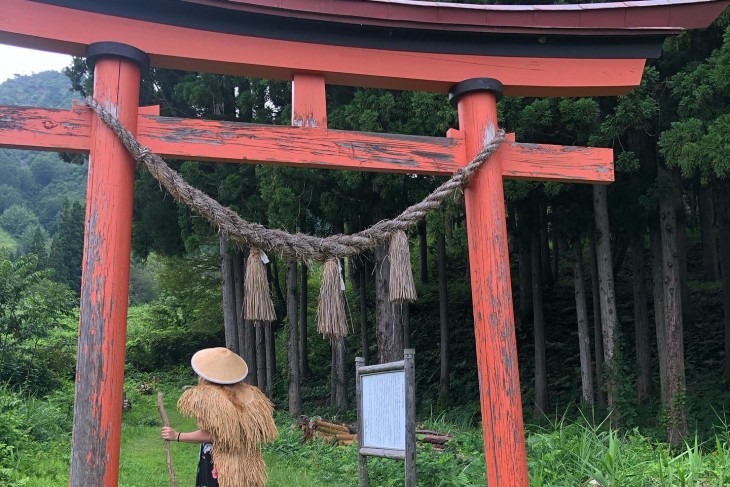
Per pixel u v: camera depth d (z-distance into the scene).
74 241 35.16
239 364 3.94
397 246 4.04
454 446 7.04
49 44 3.85
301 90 4.22
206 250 22.55
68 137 3.78
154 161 3.74
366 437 5.82
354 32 4.22
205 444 3.86
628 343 15.16
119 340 3.65
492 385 4.12
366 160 4.21
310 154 4.11
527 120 9.36
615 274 17.25
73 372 13.72
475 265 4.30
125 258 3.75
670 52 9.54
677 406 9.81
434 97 9.80
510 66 4.51
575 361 15.21
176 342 25.27
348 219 12.82
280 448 9.16
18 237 55.16
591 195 11.60
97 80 3.84
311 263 3.99
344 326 3.89
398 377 5.35
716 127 8.09
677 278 10.23
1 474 6.53
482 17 4.27
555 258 20.06
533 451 5.98
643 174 10.80
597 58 4.60
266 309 3.82
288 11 4.00
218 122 4.00
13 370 12.15
